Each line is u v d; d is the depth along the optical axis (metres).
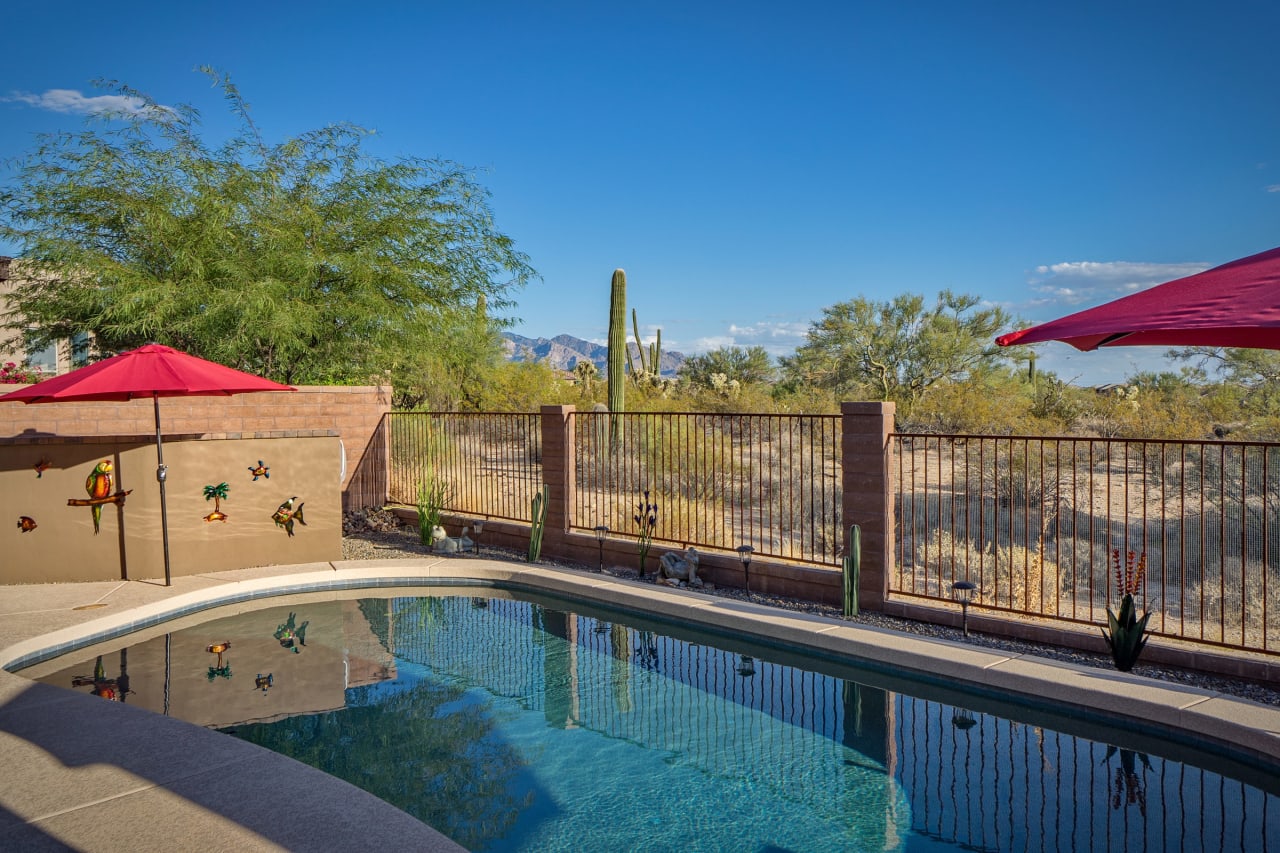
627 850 4.00
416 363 17.08
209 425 13.16
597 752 5.17
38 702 5.48
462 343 17.31
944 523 11.86
